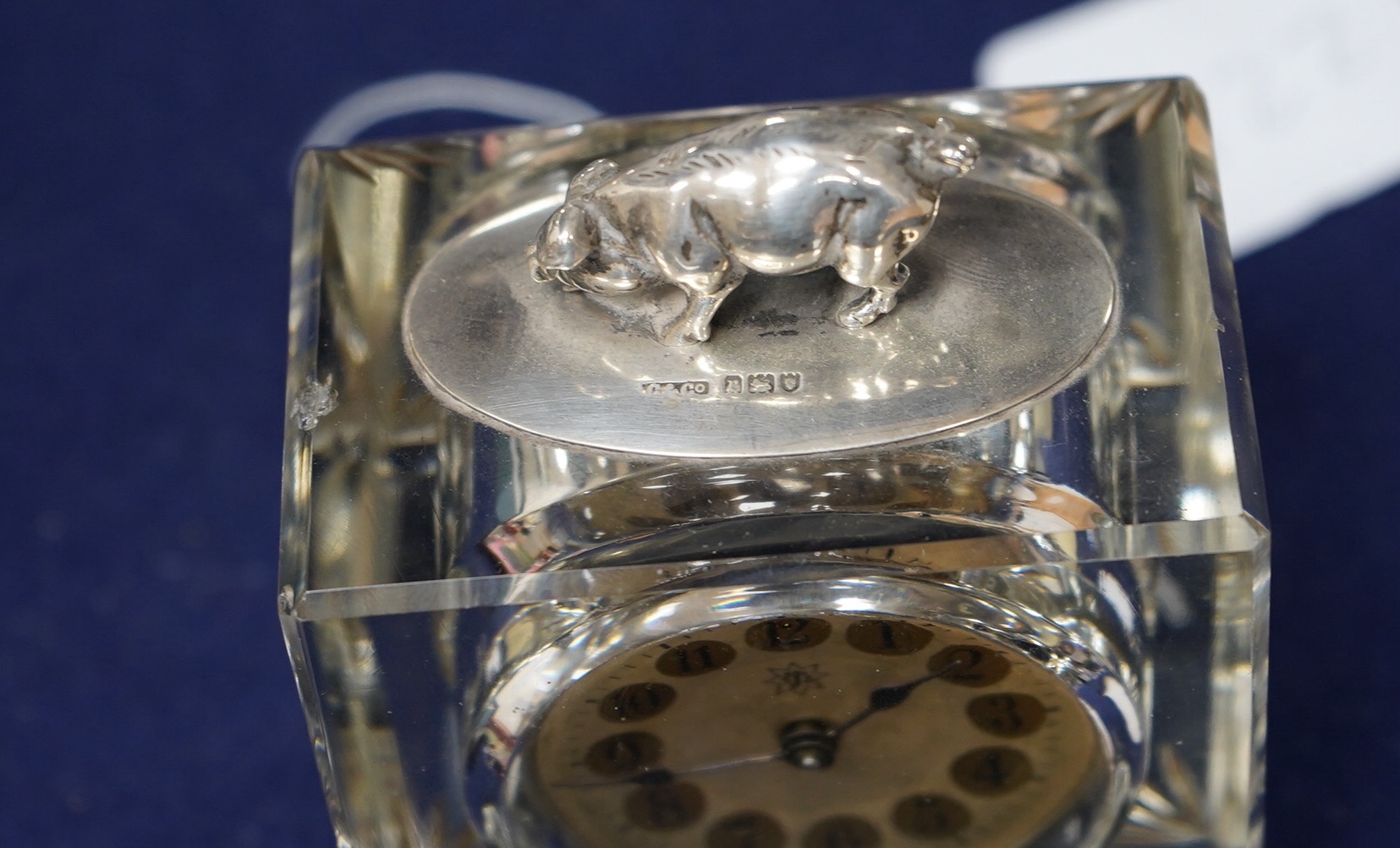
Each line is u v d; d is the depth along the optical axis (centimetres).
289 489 91
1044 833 104
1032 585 87
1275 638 130
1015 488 86
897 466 87
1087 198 99
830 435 87
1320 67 154
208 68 166
